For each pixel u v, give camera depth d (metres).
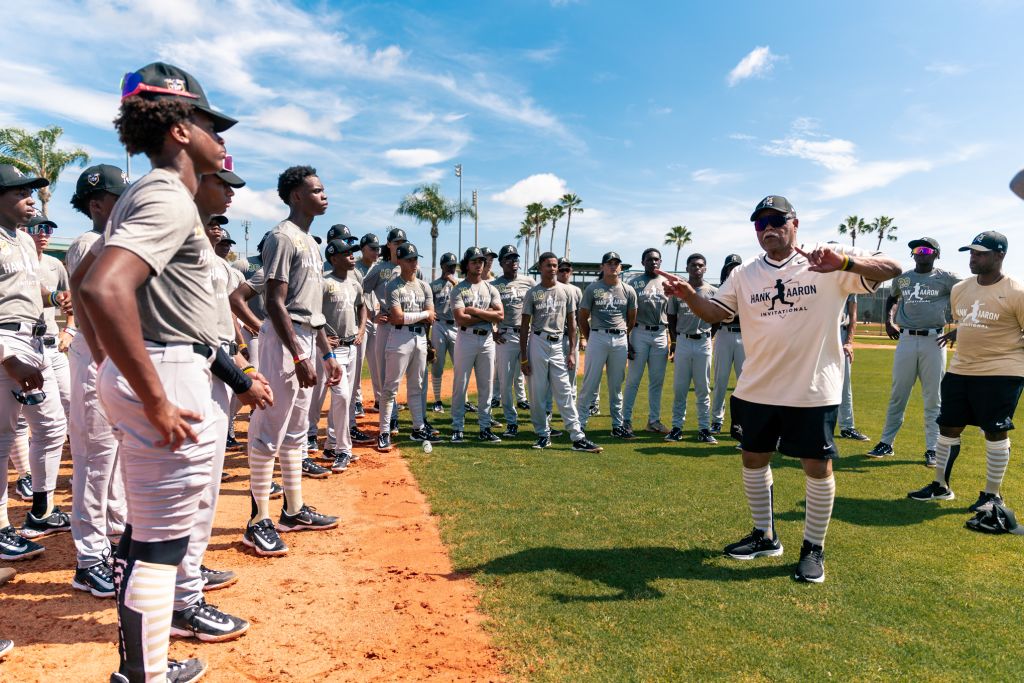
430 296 7.05
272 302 3.66
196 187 2.13
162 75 2.00
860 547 3.96
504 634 2.82
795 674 2.48
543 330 6.80
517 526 4.29
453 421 7.39
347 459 5.92
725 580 3.43
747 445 3.74
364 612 3.06
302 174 4.00
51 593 3.20
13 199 3.67
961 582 3.42
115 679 2.04
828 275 3.44
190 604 2.80
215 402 2.76
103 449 3.21
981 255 4.59
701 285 7.64
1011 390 4.59
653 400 8.13
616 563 3.65
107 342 1.65
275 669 2.53
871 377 14.12
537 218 54.72
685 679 2.44
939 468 5.05
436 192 38.28
